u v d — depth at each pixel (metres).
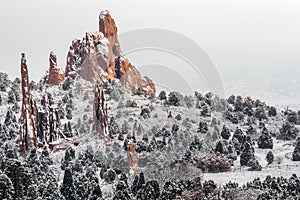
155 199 71.81
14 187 62.59
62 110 111.06
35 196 64.44
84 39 136.50
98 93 66.12
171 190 73.31
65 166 91.19
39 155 101.88
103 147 61.09
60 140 104.12
